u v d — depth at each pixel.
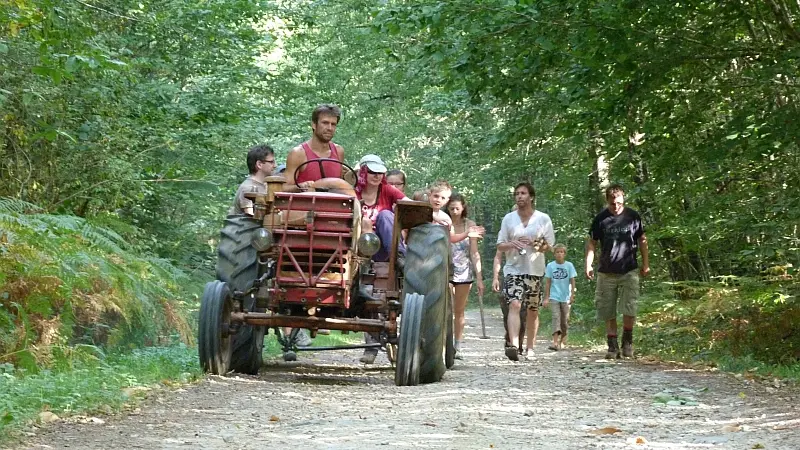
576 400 8.34
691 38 13.16
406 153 37.38
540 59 13.38
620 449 5.81
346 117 31.17
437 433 6.32
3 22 11.16
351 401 8.01
